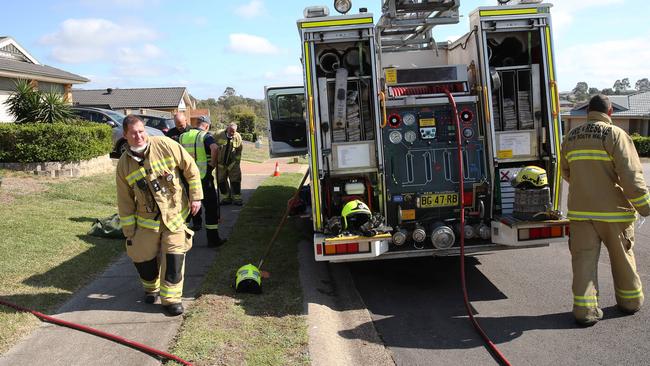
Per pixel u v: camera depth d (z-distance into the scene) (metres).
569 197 4.86
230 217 9.39
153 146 4.73
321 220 5.43
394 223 5.77
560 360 4.07
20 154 11.59
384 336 4.64
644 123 37.03
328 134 5.52
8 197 9.31
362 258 5.29
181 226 4.86
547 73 5.56
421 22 6.37
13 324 4.33
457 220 5.75
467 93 5.85
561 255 7.17
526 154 5.68
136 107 40.59
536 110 5.66
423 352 4.30
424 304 5.43
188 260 6.56
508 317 4.98
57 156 11.84
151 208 4.75
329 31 5.34
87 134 12.55
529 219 5.23
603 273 6.23
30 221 7.59
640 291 4.83
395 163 5.71
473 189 5.75
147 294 5.02
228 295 5.21
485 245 5.62
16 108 13.21
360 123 5.66
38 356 3.88
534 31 5.62
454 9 6.43
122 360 3.85
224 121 57.84
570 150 4.81
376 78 5.42
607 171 4.59
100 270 5.95
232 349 4.03
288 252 6.89
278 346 4.12
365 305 5.43
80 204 9.40
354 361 4.16
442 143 5.74
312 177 5.41
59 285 5.30
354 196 5.64
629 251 4.82
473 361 4.12
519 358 4.13
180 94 43.00
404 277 6.36
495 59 6.00
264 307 4.94
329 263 6.82
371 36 5.36
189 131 7.04
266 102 8.55
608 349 4.22
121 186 4.75
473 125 5.74
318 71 5.59
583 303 4.63
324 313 4.97
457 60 6.59
